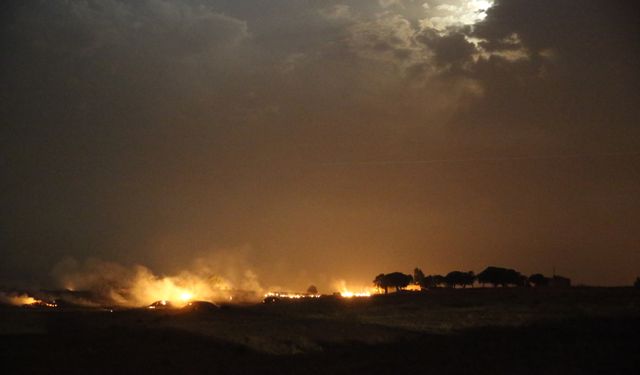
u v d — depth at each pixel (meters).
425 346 29.36
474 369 22.11
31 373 23.58
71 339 34.09
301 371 23.98
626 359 22.67
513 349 26.39
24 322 48.03
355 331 38.69
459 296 71.88
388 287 106.31
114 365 25.61
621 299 55.62
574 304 51.97
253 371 24.34
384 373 22.52
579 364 22.11
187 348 30.62
